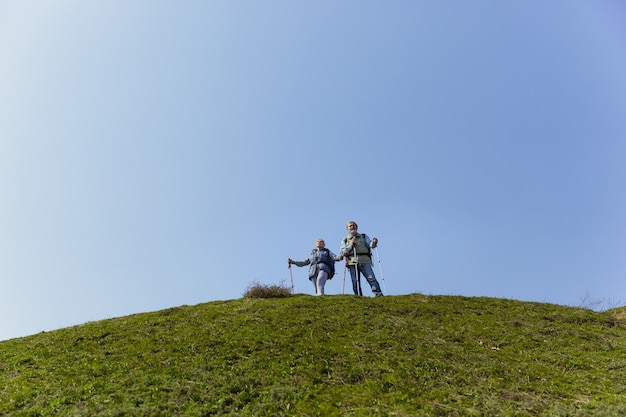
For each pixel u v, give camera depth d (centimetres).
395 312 1686
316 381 1182
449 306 1753
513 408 1043
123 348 1420
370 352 1345
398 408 1045
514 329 1527
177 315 1723
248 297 1958
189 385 1155
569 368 1250
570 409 1032
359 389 1138
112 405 1066
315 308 1730
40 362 1353
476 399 1084
